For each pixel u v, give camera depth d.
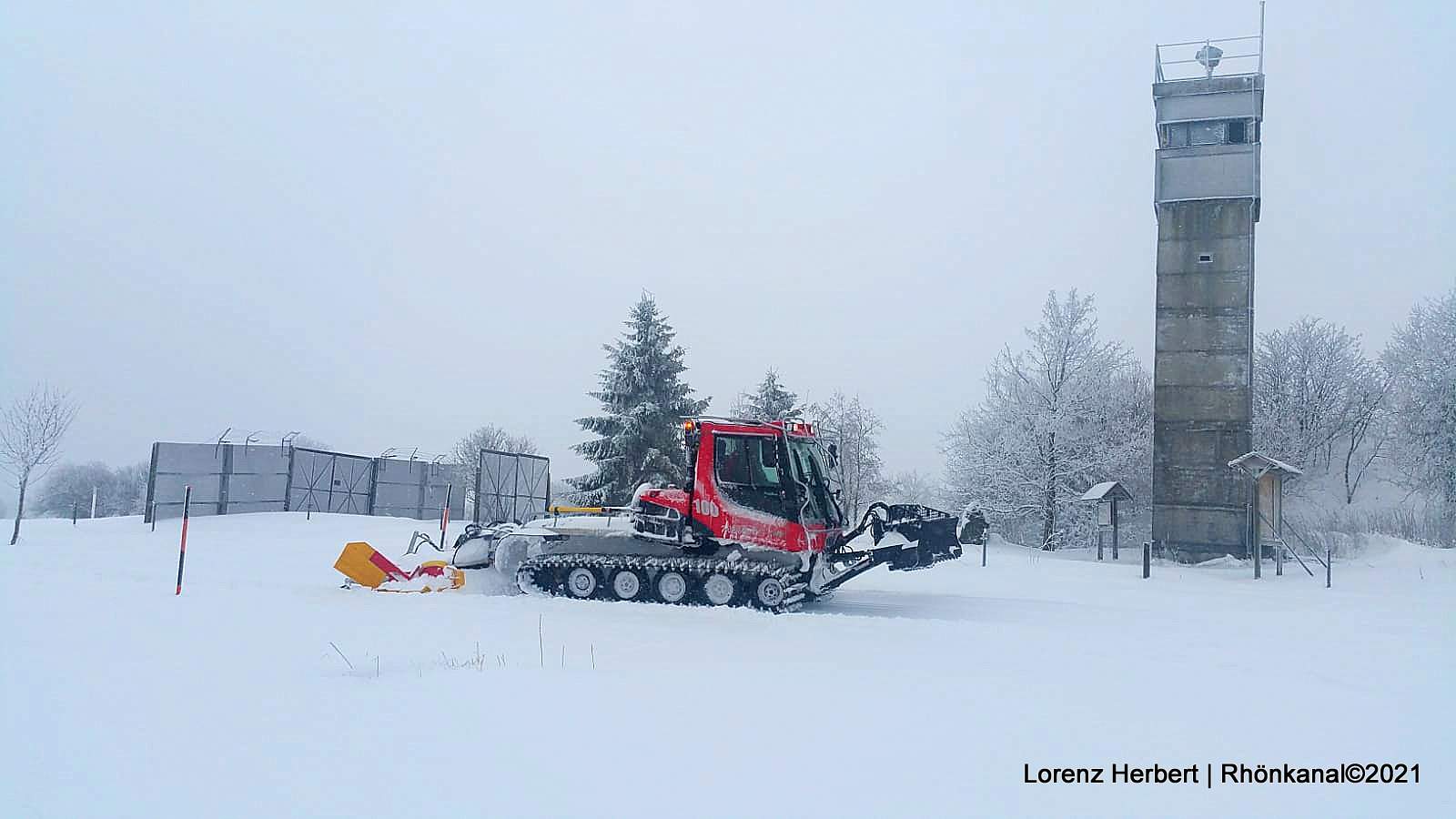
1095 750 6.54
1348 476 42.84
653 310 39.97
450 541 24.61
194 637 10.02
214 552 20.48
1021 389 39.56
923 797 5.48
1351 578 21.47
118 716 6.81
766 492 14.17
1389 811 5.59
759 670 8.84
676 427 38.97
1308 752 6.68
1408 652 10.86
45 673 8.06
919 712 7.36
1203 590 18.38
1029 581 19.80
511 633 10.83
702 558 14.30
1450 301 39.84
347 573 14.81
